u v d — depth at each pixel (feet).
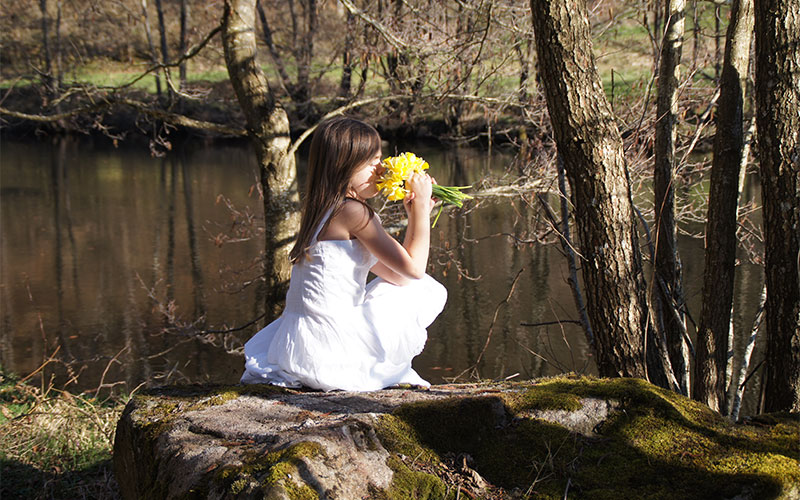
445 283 31.40
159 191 53.11
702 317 13.08
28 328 28.78
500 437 7.15
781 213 10.09
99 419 16.66
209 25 65.21
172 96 22.02
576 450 7.00
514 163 22.68
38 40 88.22
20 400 18.65
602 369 11.28
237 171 61.62
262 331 9.93
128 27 84.89
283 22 72.38
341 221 8.67
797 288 10.04
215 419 7.68
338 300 8.77
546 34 10.12
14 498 12.89
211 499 6.11
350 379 8.82
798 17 9.74
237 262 36.40
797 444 7.00
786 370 10.28
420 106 23.86
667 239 13.43
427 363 25.18
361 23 25.09
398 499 6.25
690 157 21.95
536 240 18.24
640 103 18.63
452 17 23.86
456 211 22.31
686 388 13.41
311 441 6.45
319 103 30.86
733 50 12.08
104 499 12.61
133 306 31.24
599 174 10.46
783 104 9.89
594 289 10.95
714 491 6.33
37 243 40.47
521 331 27.22
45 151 73.51
